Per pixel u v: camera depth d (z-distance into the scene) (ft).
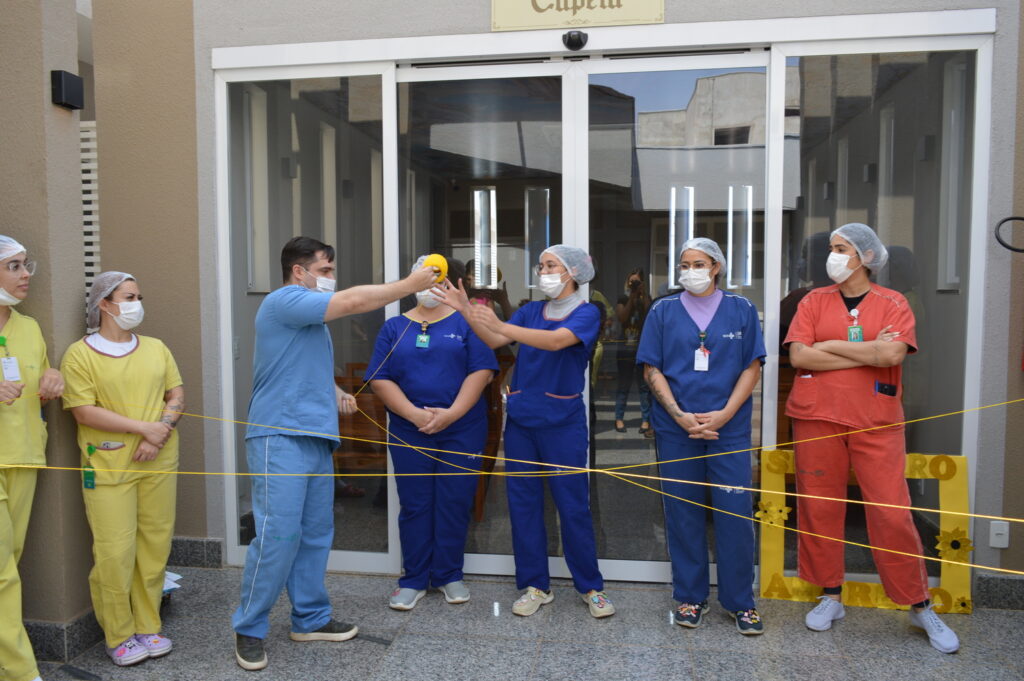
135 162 11.72
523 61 11.18
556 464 10.03
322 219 11.79
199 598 10.82
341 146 11.62
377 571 11.74
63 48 9.00
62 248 8.98
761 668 8.83
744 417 9.67
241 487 12.01
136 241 11.78
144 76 11.64
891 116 10.50
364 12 11.25
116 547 8.76
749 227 10.92
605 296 11.25
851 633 9.71
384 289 8.50
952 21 10.11
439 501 10.58
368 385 11.74
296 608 9.48
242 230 11.96
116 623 8.96
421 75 11.42
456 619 10.18
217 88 11.57
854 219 10.69
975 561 10.36
